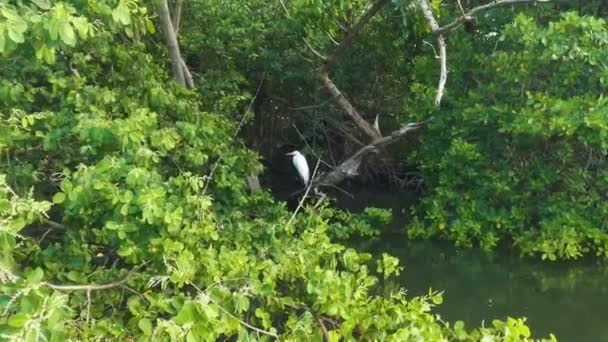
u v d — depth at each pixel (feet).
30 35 10.53
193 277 10.78
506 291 19.88
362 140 33.01
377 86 31.12
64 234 12.48
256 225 16.57
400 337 11.08
